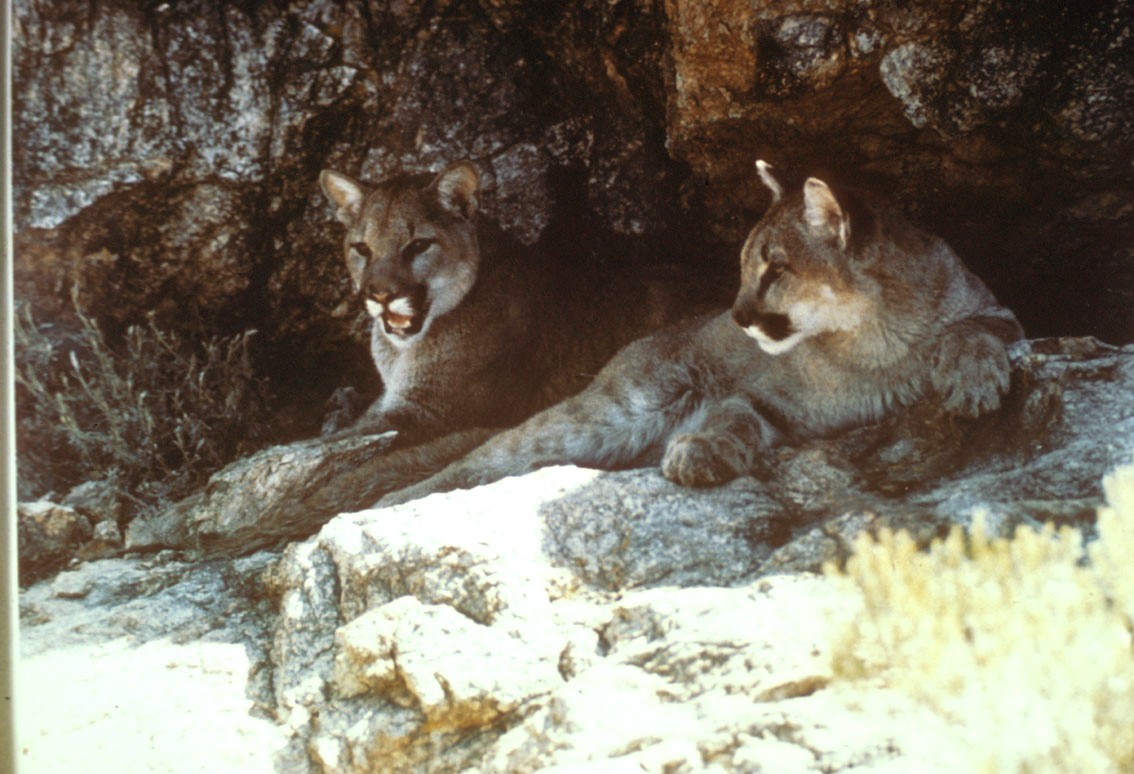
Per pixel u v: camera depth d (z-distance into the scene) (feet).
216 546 14.87
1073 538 12.44
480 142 16.57
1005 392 13.60
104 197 16.29
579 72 16.26
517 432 15.06
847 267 13.89
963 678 12.10
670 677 12.58
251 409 16.42
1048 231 14.92
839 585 12.70
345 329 16.96
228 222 16.52
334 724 13.01
